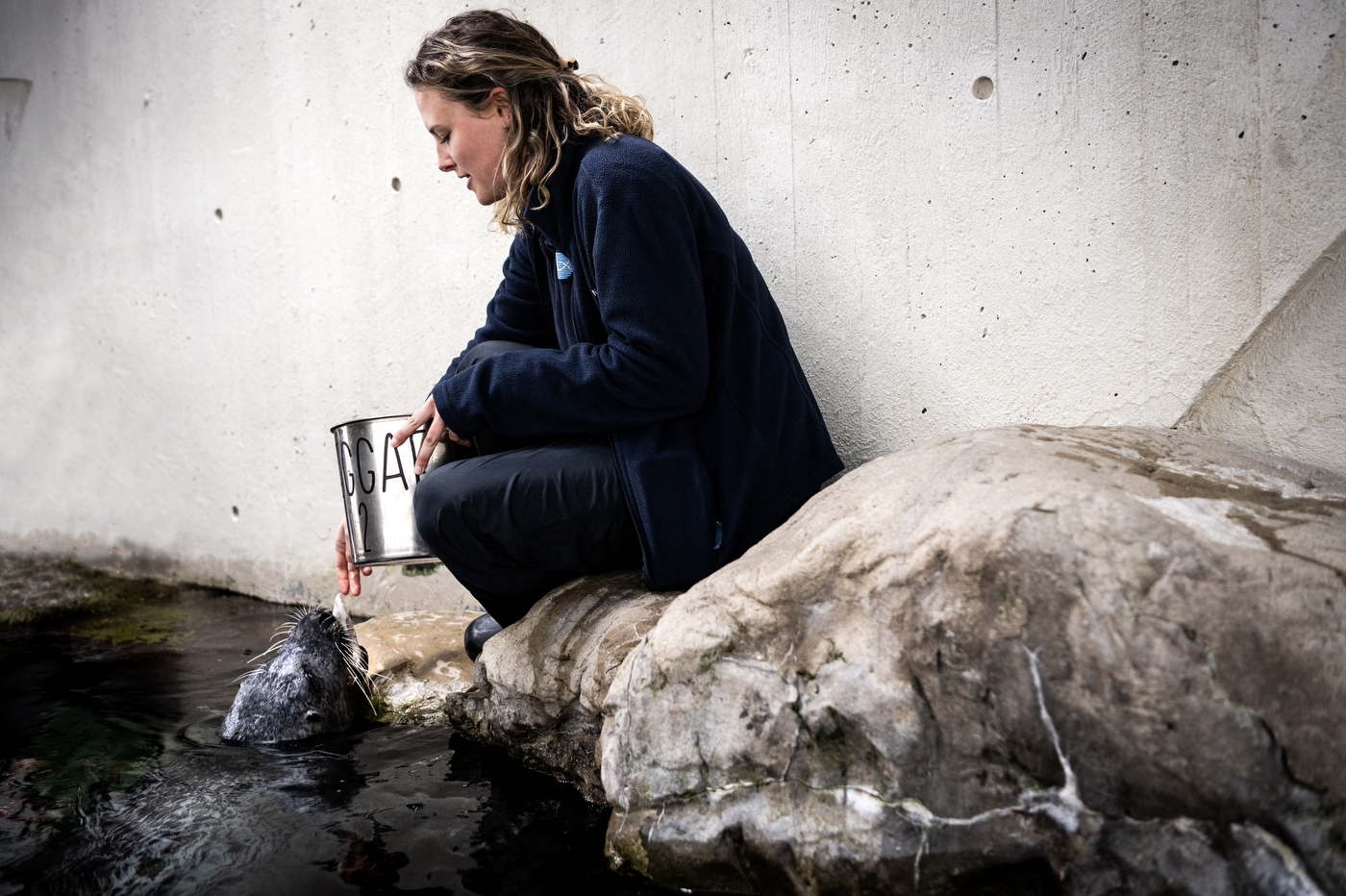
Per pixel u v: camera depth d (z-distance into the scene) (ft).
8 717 8.95
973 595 4.89
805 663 5.49
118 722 8.78
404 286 12.01
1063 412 7.86
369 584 12.69
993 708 4.80
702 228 7.30
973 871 4.83
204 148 14.06
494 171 7.52
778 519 7.38
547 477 7.17
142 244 15.14
